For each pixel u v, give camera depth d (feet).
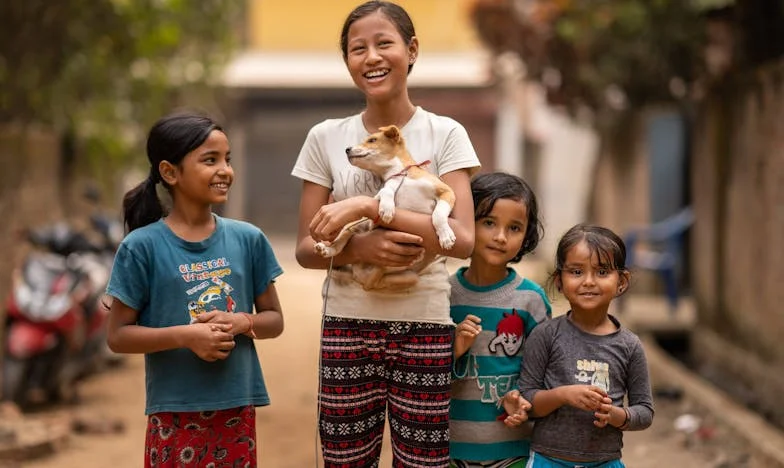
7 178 23.32
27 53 28.40
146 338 10.38
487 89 66.64
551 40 39.24
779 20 26.84
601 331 11.05
